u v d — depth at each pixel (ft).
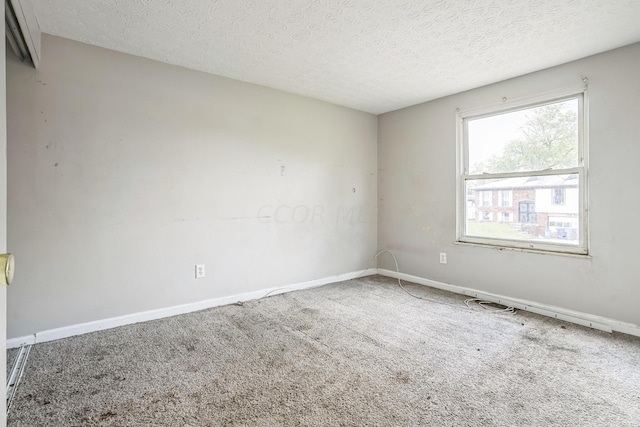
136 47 8.16
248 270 10.73
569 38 7.68
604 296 8.38
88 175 7.97
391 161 13.99
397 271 13.83
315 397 5.49
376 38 7.76
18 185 7.20
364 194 14.14
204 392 5.63
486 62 9.05
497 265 10.57
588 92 8.59
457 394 5.58
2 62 2.61
